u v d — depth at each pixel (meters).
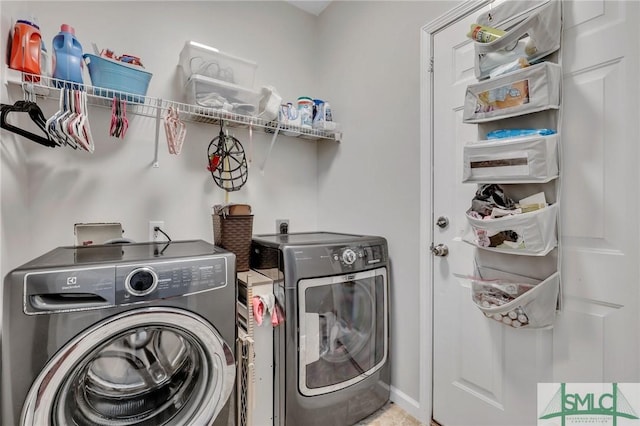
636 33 0.99
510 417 1.29
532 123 1.21
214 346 1.15
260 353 1.40
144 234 1.67
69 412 1.01
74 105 1.22
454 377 1.50
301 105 2.04
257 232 2.08
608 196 1.04
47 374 0.89
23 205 1.32
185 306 1.08
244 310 1.43
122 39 1.62
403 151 1.74
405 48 1.73
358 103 2.02
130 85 1.41
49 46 1.42
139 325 1.01
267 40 2.15
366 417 1.65
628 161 1.00
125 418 1.12
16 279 0.87
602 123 1.05
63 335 0.91
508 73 1.17
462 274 1.47
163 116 1.70
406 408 1.70
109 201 1.58
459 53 1.48
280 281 1.41
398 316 1.76
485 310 1.24
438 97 1.57
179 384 1.25
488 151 1.20
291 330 1.38
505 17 1.21
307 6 2.30
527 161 1.10
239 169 1.88
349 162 2.08
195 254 1.19
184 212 1.80
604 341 1.06
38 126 1.28
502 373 1.32
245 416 1.32
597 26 1.06
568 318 1.13
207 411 1.14
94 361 1.12
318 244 1.49
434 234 1.59
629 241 1.00
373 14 1.93
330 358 1.51
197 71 1.63
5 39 1.14
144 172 1.68
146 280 1.02
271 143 1.99
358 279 1.59
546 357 1.19
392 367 1.79
